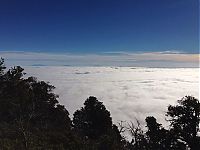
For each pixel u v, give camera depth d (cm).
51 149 2048
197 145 3262
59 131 2595
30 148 1898
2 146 1894
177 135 3300
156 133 3288
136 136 2725
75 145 2292
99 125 4178
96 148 2353
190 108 3288
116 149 2431
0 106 3594
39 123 3628
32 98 3928
